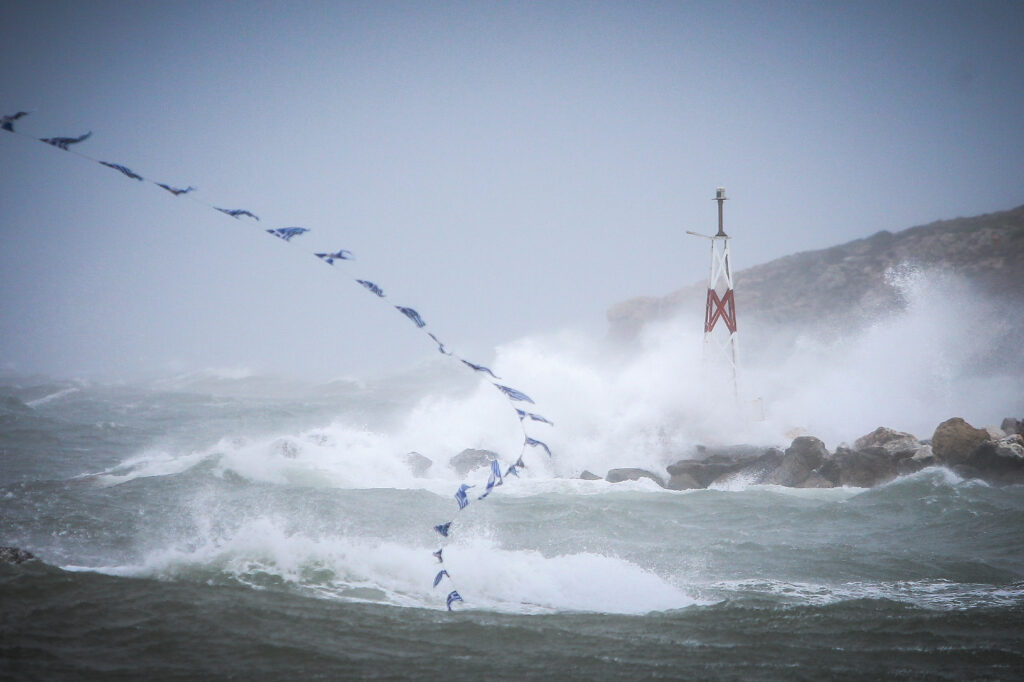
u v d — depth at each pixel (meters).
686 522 82.81
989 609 56.16
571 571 63.84
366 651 48.81
